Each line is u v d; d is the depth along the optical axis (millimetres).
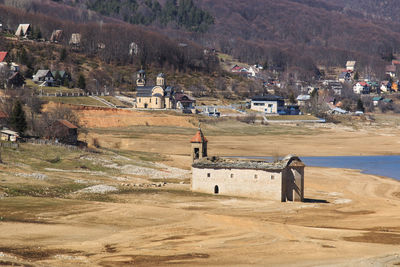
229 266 101375
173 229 129500
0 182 172875
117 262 101875
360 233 131875
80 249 110062
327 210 162625
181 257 106312
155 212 147250
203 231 128250
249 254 109938
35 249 108000
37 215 137500
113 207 151625
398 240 125188
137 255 107000
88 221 134250
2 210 140750
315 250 114375
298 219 147875
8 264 89562
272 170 175875
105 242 116125
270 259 106875
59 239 116812
